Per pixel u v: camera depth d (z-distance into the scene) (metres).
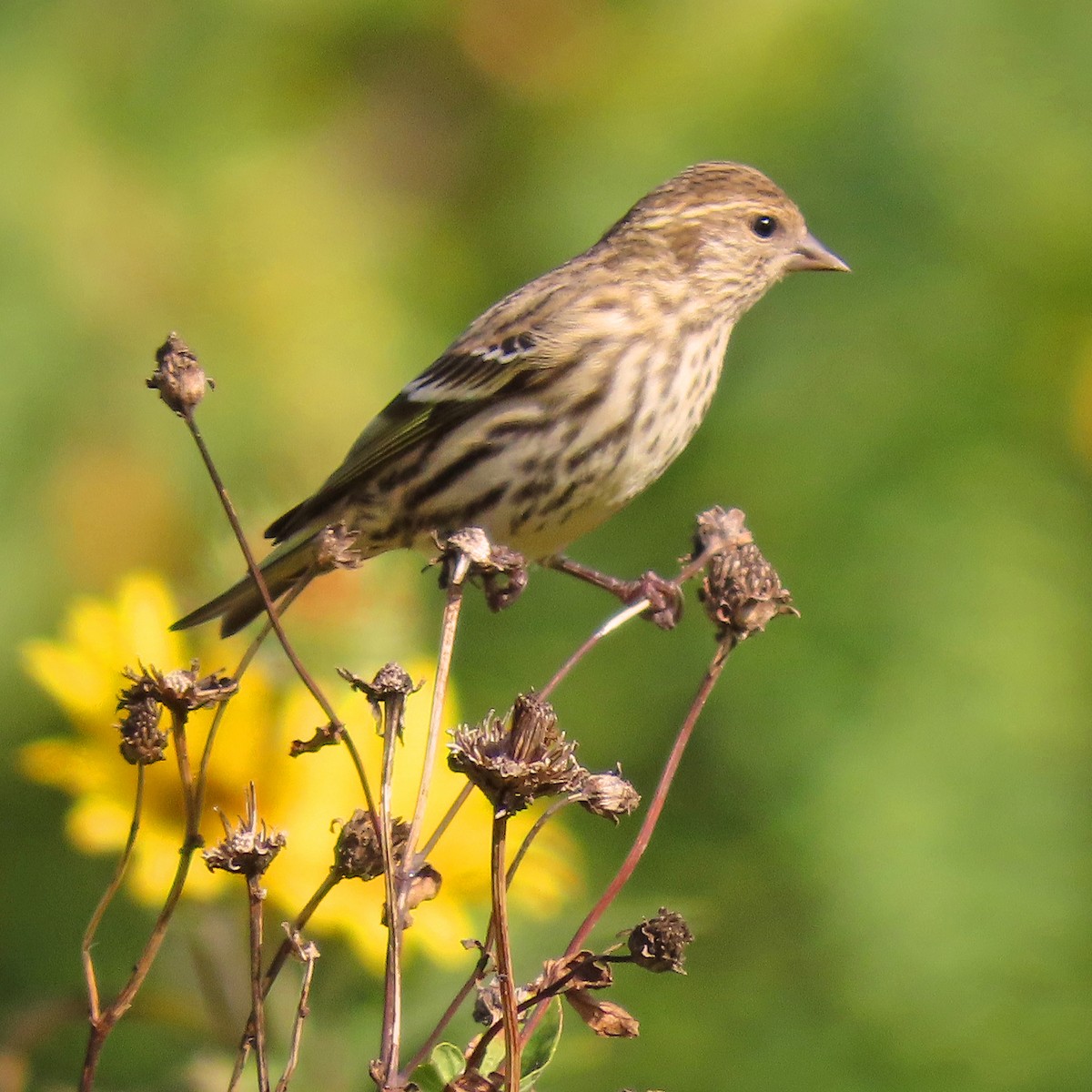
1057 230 11.26
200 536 11.17
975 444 11.20
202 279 11.97
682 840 11.11
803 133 11.70
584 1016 4.92
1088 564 10.96
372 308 12.02
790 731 10.78
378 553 9.23
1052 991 10.28
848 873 10.37
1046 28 11.54
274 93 12.71
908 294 11.45
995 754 10.50
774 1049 10.44
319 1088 6.99
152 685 4.87
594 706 11.73
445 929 6.88
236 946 7.05
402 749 7.27
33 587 11.44
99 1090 9.26
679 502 11.75
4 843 11.45
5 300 11.69
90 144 12.12
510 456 8.87
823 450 11.29
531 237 12.34
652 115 12.16
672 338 9.13
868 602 10.88
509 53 12.89
